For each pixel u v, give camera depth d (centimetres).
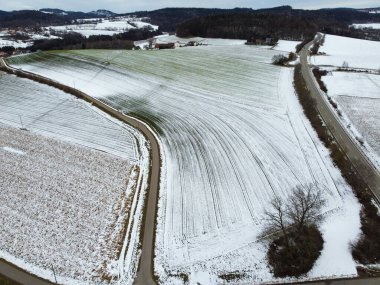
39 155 5491
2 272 3403
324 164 5259
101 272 3406
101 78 9369
